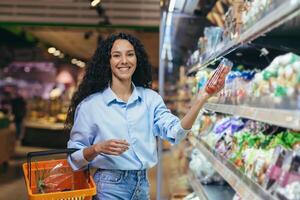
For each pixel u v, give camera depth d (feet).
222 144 8.28
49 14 25.04
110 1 24.88
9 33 36.47
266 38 6.91
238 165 6.59
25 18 25.05
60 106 43.04
